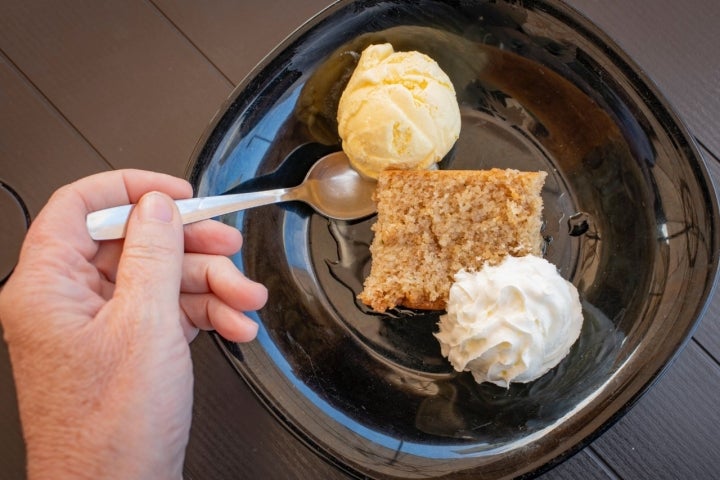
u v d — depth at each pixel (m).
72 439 0.25
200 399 0.33
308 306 0.34
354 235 0.35
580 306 0.32
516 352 0.30
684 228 0.30
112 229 0.28
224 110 0.31
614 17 0.36
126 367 0.26
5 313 0.26
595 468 0.32
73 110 0.37
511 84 0.35
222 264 0.31
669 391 0.32
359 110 0.32
